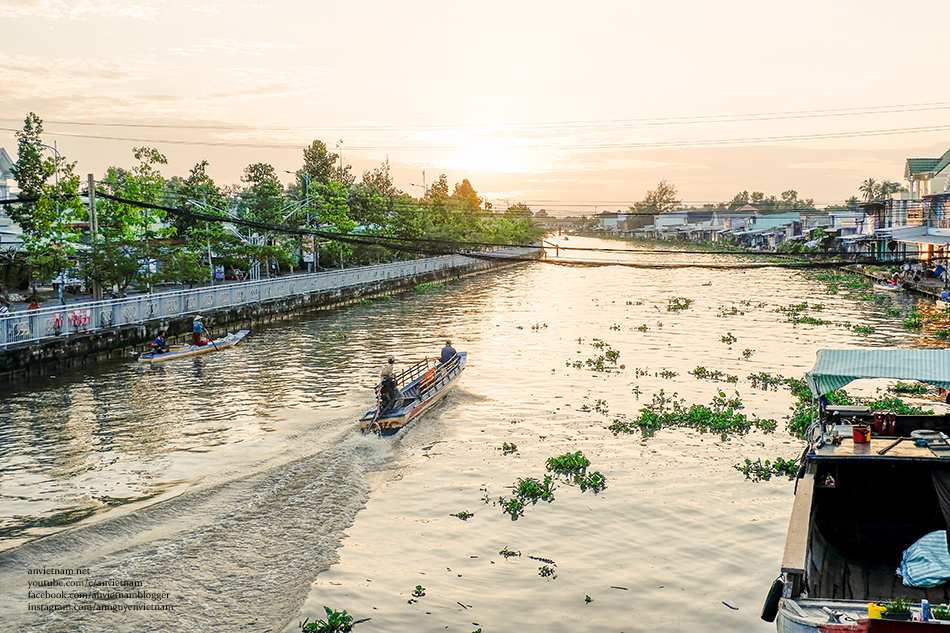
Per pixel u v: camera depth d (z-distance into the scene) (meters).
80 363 26.86
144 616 8.95
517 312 43.47
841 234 85.31
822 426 12.74
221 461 15.14
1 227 40.34
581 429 17.84
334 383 22.97
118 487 13.75
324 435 16.88
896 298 47.03
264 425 17.97
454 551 11.31
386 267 56.91
